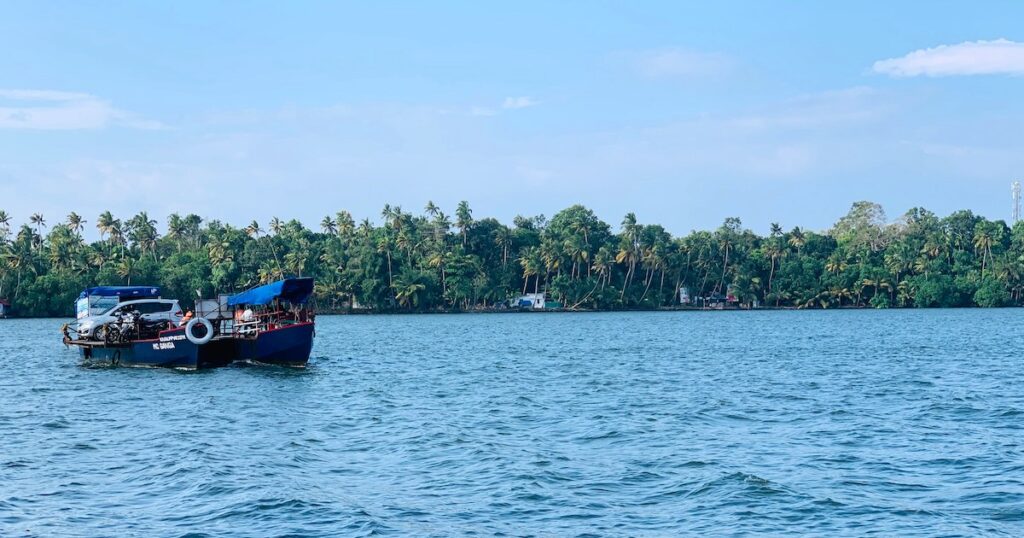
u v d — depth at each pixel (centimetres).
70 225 18800
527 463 2744
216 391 4475
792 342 8819
